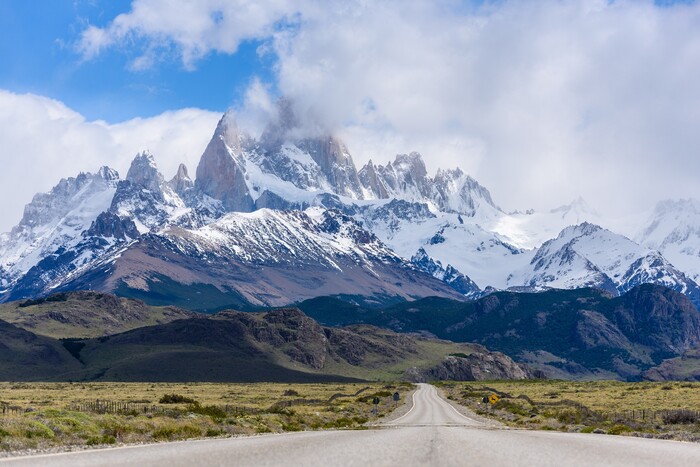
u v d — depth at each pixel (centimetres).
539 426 11944
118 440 7012
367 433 8362
